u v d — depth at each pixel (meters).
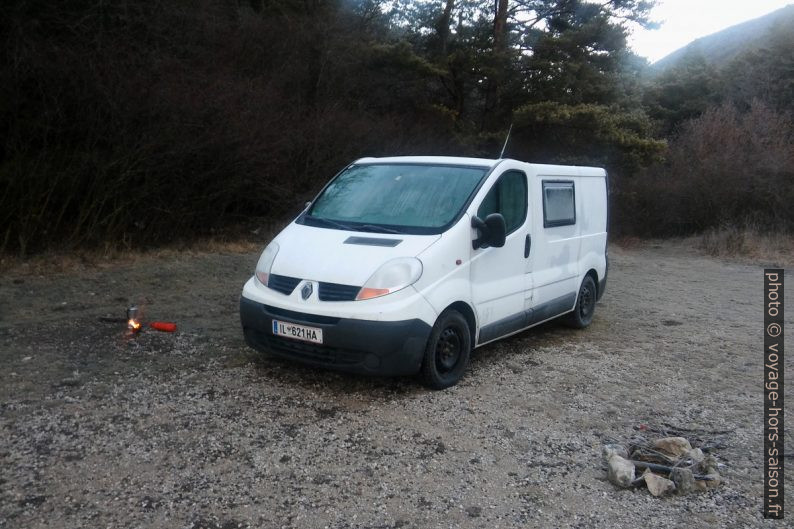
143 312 7.56
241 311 5.52
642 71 38.31
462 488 3.98
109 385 5.24
